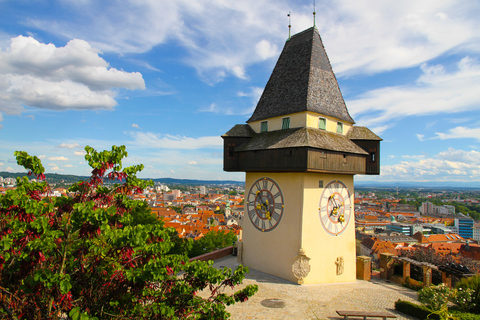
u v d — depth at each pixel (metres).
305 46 22.94
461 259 26.28
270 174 20.72
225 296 8.61
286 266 19.14
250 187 22.20
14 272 7.16
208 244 65.69
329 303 15.56
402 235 117.19
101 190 8.11
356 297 16.75
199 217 163.88
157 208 160.25
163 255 8.16
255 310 14.30
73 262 7.67
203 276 8.14
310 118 20.08
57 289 6.48
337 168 19.58
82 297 7.58
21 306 6.55
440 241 116.81
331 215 20.17
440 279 19.58
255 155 20.66
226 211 193.12
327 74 22.94
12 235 6.90
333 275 20.00
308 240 18.75
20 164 7.35
